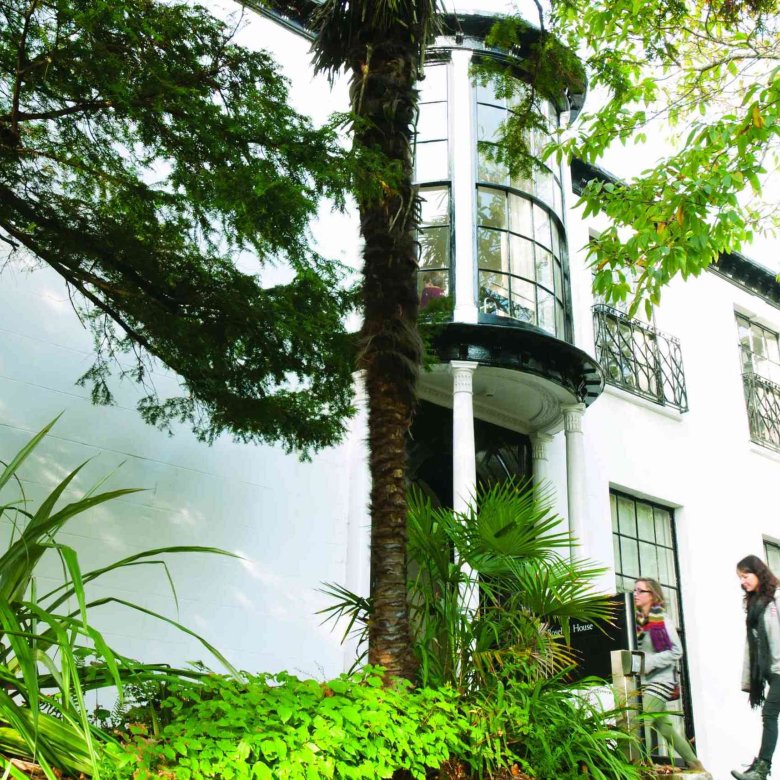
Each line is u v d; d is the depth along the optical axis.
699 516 12.23
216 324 5.82
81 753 2.92
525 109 8.02
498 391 9.52
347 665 7.91
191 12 4.96
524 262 9.59
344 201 4.93
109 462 7.08
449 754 4.14
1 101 5.05
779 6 7.31
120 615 6.76
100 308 6.20
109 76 4.61
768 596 6.02
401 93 5.39
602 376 9.62
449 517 5.11
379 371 4.89
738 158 6.21
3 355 6.78
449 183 9.46
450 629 4.77
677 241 6.20
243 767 3.10
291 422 6.32
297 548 7.99
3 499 6.46
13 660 3.40
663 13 7.14
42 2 4.42
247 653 7.39
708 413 13.05
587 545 9.24
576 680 5.55
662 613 6.60
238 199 4.67
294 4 9.48
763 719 5.82
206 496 7.56
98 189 5.60
